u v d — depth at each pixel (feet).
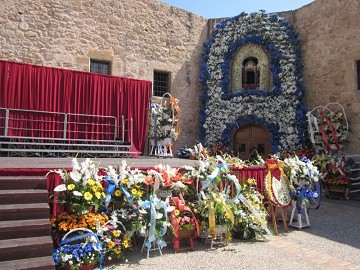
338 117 32.24
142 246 14.62
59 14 30.01
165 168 15.61
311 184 19.83
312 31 35.70
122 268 12.52
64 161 18.69
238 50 38.29
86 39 31.27
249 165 20.62
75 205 12.66
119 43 33.14
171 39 36.78
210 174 16.34
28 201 12.83
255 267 12.64
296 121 34.83
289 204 18.57
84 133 26.40
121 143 27.68
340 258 13.83
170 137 30.04
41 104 24.76
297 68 35.86
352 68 31.99
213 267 12.59
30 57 28.37
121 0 33.55
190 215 15.34
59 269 11.72
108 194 13.51
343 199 28.84
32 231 11.65
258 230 16.52
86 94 26.68
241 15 37.88
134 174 14.48
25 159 20.01
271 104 35.73
